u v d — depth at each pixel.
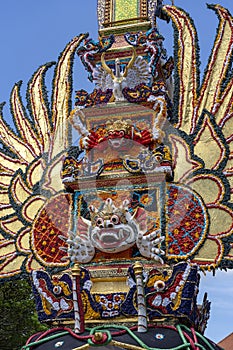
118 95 8.04
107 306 6.54
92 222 7.16
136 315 6.37
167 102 8.34
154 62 8.41
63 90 9.12
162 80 8.76
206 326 7.38
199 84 8.30
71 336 6.25
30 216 8.12
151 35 8.52
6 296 14.82
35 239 7.77
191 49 8.55
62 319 6.57
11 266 7.80
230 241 6.98
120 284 6.89
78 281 6.43
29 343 6.45
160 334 6.12
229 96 8.05
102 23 9.27
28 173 8.53
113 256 7.12
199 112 8.11
